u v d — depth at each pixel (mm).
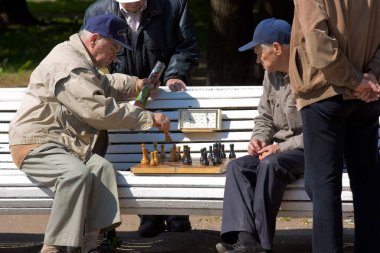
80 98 8930
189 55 10578
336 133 7957
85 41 9297
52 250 8789
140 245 10367
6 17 40094
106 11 10453
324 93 7832
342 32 7750
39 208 9148
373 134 8266
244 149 9906
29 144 9055
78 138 9164
